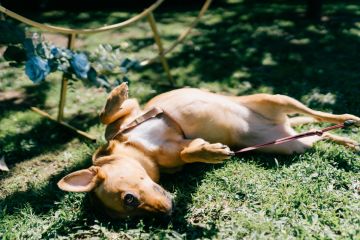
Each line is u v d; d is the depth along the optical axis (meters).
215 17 2.74
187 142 1.16
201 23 2.63
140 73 1.94
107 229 1.02
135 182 1.01
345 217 1.00
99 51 1.43
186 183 1.18
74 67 1.33
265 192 1.10
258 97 1.25
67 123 1.58
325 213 1.01
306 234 0.94
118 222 1.04
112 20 2.76
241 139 1.25
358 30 2.34
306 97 1.62
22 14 2.90
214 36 2.38
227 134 1.24
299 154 1.24
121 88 1.21
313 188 1.09
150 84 1.83
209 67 1.96
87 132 1.52
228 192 1.12
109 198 1.01
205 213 1.06
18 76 1.96
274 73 1.86
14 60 1.28
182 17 2.78
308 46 2.15
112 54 1.44
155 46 2.27
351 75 1.79
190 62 2.03
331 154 1.22
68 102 1.73
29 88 1.85
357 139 1.32
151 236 0.98
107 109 1.19
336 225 0.96
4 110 1.68
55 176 1.28
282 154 1.25
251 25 2.52
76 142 1.47
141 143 1.13
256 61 2.00
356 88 1.67
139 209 1.00
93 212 1.09
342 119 1.19
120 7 3.05
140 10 2.97
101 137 1.45
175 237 0.97
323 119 1.22
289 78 1.80
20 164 1.37
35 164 1.37
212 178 1.18
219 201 1.10
